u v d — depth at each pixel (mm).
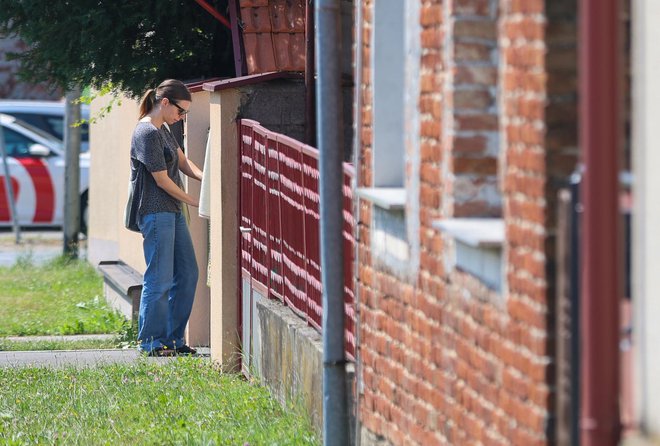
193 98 36844
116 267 48500
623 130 13133
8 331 42875
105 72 41062
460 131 15633
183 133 39219
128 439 24234
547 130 12906
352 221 22891
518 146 13727
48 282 57156
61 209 83500
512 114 13914
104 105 57281
